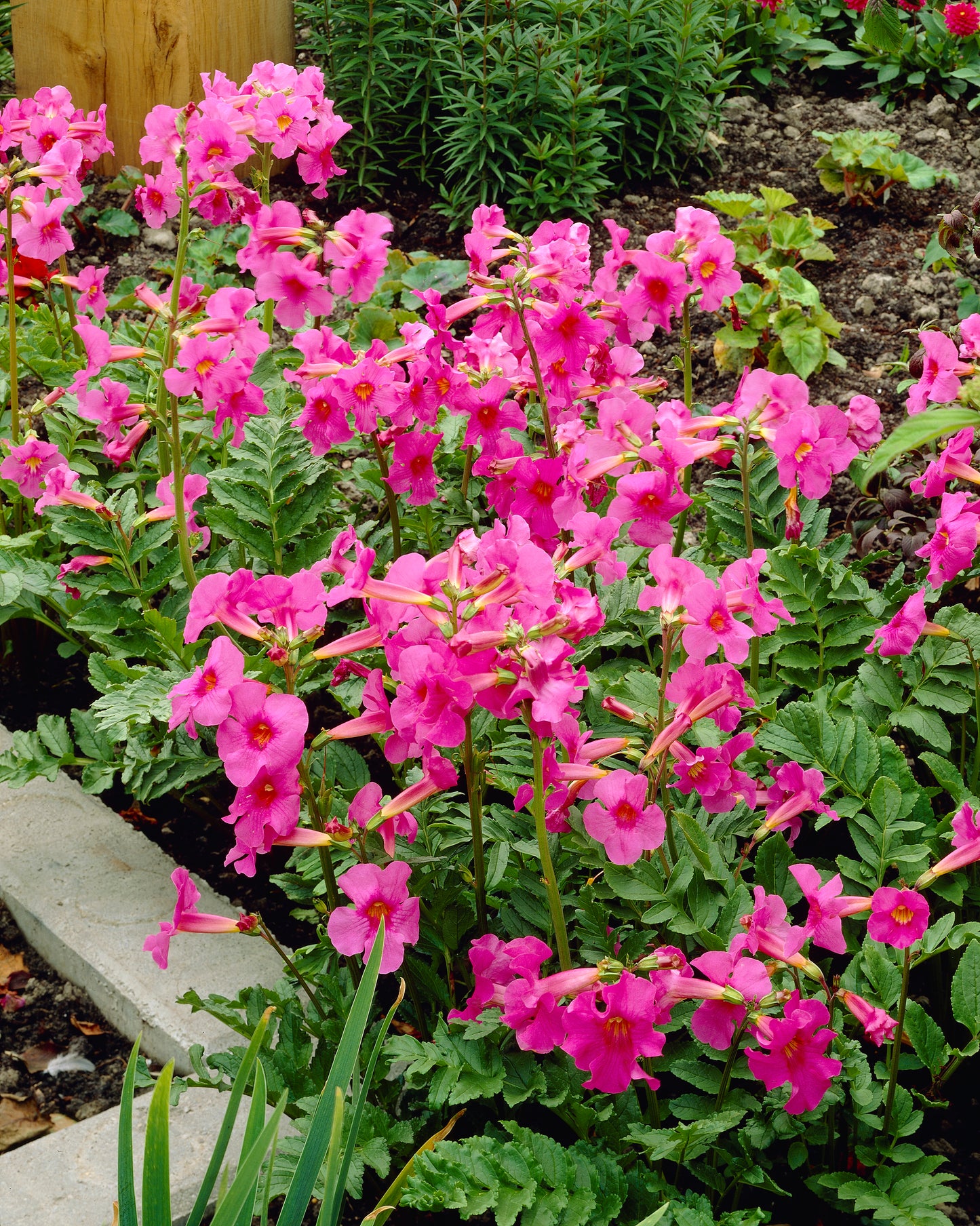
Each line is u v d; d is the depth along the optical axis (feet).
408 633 5.62
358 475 10.36
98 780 9.20
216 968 8.64
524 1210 5.87
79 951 8.72
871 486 11.75
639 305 8.35
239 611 5.98
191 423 10.84
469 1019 6.49
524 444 10.36
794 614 9.27
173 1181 7.28
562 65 17.34
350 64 17.54
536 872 7.54
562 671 5.43
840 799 8.09
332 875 6.79
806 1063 5.75
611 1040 5.56
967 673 8.63
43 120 10.41
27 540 9.91
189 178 8.91
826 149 18.93
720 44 19.42
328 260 8.32
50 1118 8.07
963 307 14.71
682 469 6.70
